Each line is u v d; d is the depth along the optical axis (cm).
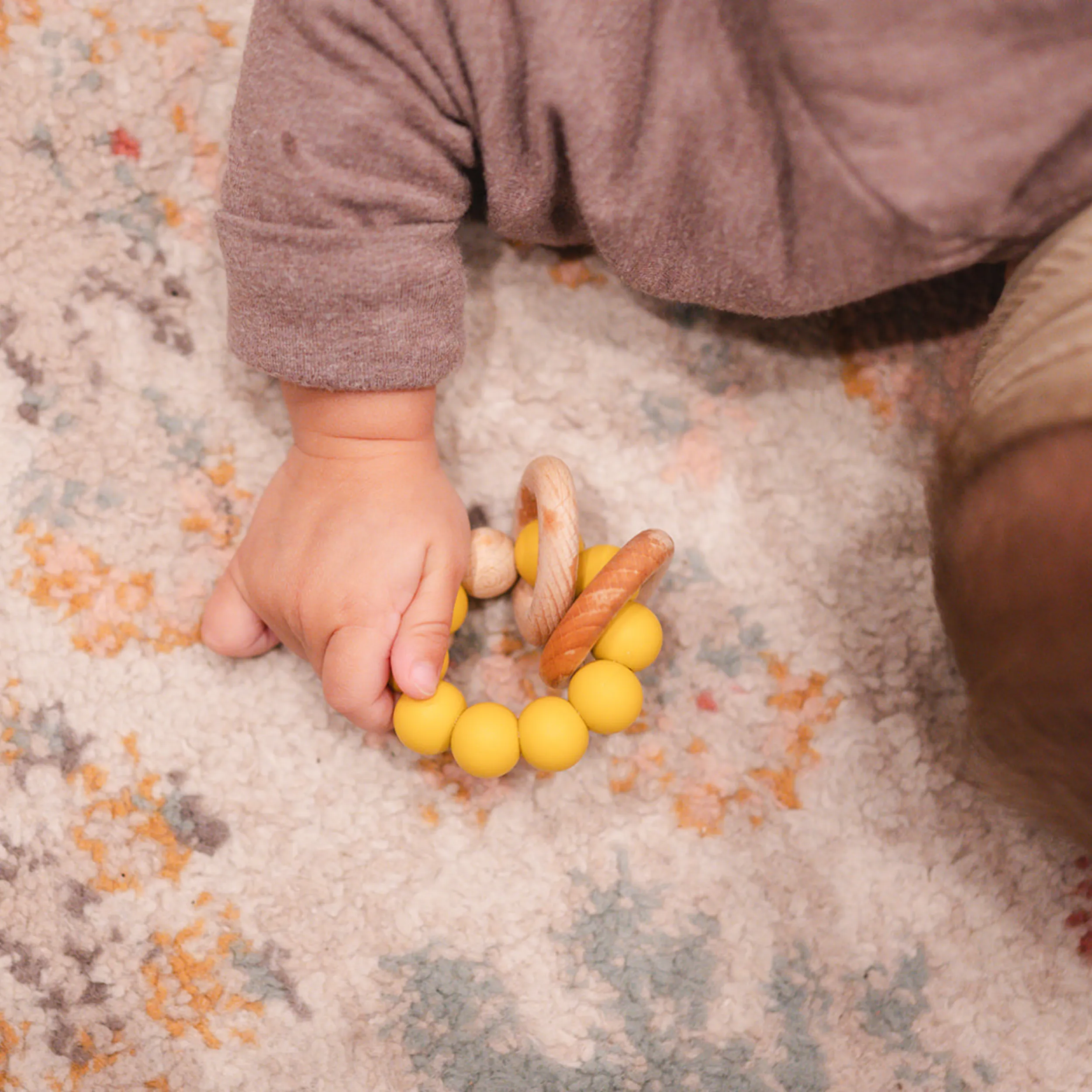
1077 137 36
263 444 41
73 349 41
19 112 41
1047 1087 40
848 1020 40
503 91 36
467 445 42
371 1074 40
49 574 41
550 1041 40
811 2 35
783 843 41
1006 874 41
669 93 36
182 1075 40
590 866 41
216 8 41
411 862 40
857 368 42
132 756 40
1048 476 32
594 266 42
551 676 37
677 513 42
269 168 36
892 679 41
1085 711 31
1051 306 35
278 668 41
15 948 40
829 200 36
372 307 37
